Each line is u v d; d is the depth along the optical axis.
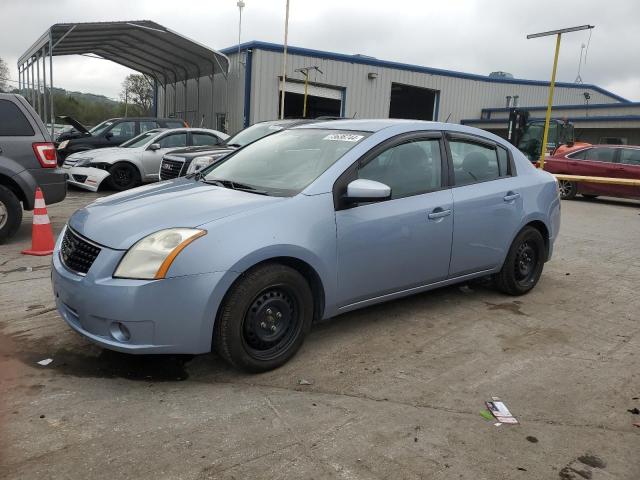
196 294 3.17
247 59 24.45
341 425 3.00
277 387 3.42
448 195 4.48
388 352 4.00
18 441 2.74
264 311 3.51
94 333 3.24
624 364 3.95
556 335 4.46
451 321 4.67
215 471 2.57
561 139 20.69
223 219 3.34
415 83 30.22
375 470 2.63
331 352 3.96
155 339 3.17
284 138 4.67
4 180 6.91
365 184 3.70
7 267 5.87
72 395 3.22
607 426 3.12
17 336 4.05
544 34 17.11
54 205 10.49
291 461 2.67
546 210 5.41
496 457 2.78
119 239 3.27
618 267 6.92
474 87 33.41
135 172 13.02
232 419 3.02
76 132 18.34
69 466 2.56
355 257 3.87
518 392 3.47
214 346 3.41
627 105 29.83
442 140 4.61
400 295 4.35
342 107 27.47
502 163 5.14
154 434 2.85
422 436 2.93
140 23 18.89
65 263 3.52
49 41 17.59
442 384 3.54
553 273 6.49
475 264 4.82
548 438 2.97
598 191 14.67
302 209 3.61
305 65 25.77
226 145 10.33
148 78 36.38
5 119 6.79
